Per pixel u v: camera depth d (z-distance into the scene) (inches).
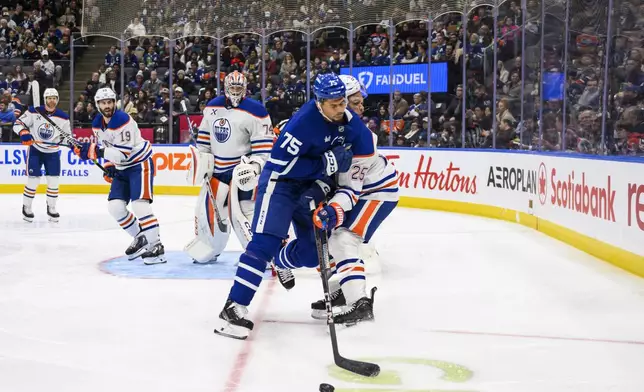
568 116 279.1
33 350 129.2
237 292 137.6
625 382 112.2
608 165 224.1
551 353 127.6
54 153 339.3
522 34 331.9
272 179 138.6
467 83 402.3
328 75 130.2
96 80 499.5
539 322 150.4
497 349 130.2
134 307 164.2
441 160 386.3
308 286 188.4
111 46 510.3
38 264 223.8
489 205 353.7
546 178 288.2
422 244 266.4
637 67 231.6
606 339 137.1
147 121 494.3
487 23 395.2
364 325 147.5
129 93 497.7
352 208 150.3
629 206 208.7
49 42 592.4
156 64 502.9
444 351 128.9
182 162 482.0
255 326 147.1
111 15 501.4
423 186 398.0
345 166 131.9
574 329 144.8
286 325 148.0
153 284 191.6
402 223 330.3
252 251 137.9
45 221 341.4
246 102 202.1
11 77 497.4
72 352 127.8
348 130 136.4
